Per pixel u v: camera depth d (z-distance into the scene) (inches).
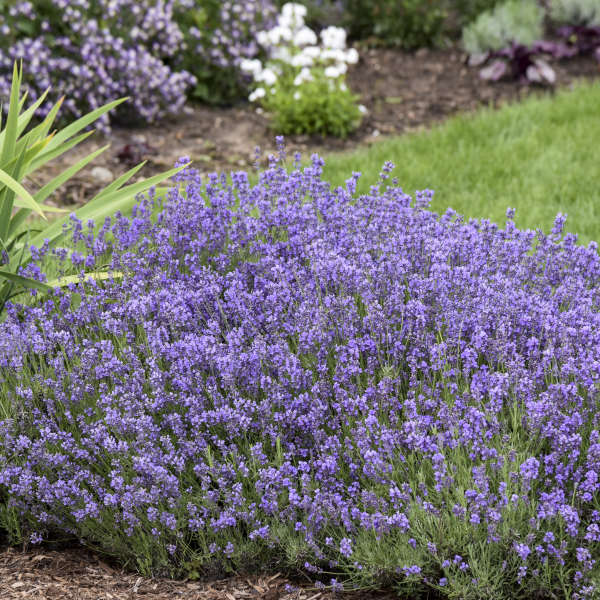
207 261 159.8
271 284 140.2
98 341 141.5
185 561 118.1
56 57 336.8
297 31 379.6
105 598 111.9
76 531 121.5
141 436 113.8
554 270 152.1
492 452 107.7
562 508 101.9
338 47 367.2
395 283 139.6
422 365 124.4
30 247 156.4
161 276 148.3
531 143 297.3
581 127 309.3
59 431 120.4
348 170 280.4
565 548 101.8
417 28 441.7
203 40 373.7
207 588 114.1
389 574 108.9
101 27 344.8
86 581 115.8
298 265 149.6
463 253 153.0
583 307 133.4
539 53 418.9
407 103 378.6
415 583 110.1
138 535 117.9
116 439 123.9
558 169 274.4
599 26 426.3
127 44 352.2
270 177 170.1
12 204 161.2
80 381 127.3
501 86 393.4
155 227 165.0
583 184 259.1
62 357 134.5
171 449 115.7
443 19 445.7
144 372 128.9
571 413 116.3
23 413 123.9
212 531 115.4
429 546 104.3
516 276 148.9
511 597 106.3
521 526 105.8
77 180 286.2
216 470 112.7
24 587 114.0
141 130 343.0
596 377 116.8
